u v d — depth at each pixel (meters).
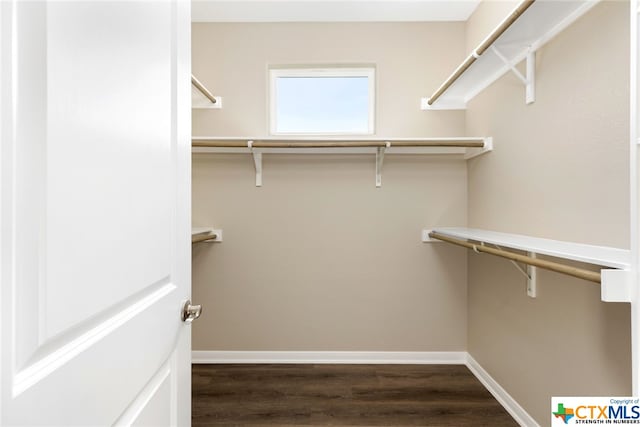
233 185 2.32
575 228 1.27
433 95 2.19
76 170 0.44
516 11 1.26
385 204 2.32
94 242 0.48
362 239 2.33
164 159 0.71
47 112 0.39
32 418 0.38
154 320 0.67
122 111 0.55
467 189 2.31
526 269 1.60
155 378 0.69
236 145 2.02
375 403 1.84
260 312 2.34
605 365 1.17
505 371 1.82
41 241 0.39
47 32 0.39
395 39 2.32
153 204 0.66
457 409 1.79
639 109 0.78
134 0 0.59
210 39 2.32
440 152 2.28
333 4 2.13
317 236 2.33
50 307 0.40
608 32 1.13
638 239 0.78
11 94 0.35
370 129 2.40
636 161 0.78
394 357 2.34
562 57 1.34
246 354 2.34
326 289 2.34
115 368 0.53
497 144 1.87
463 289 2.32
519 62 1.64
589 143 1.21
